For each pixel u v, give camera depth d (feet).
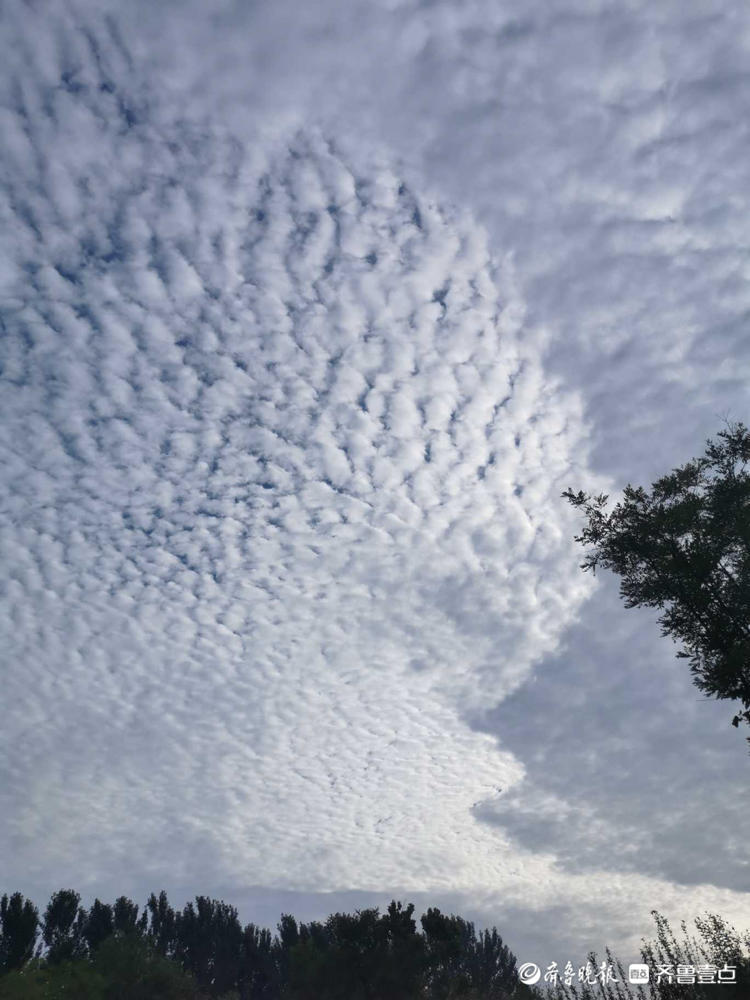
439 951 127.34
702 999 49.88
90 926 167.94
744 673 64.18
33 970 113.60
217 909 198.29
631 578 72.84
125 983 125.80
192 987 139.33
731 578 66.80
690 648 69.21
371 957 121.60
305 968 124.57
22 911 146.30
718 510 68.03
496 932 166.09
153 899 192.75
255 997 176.55
